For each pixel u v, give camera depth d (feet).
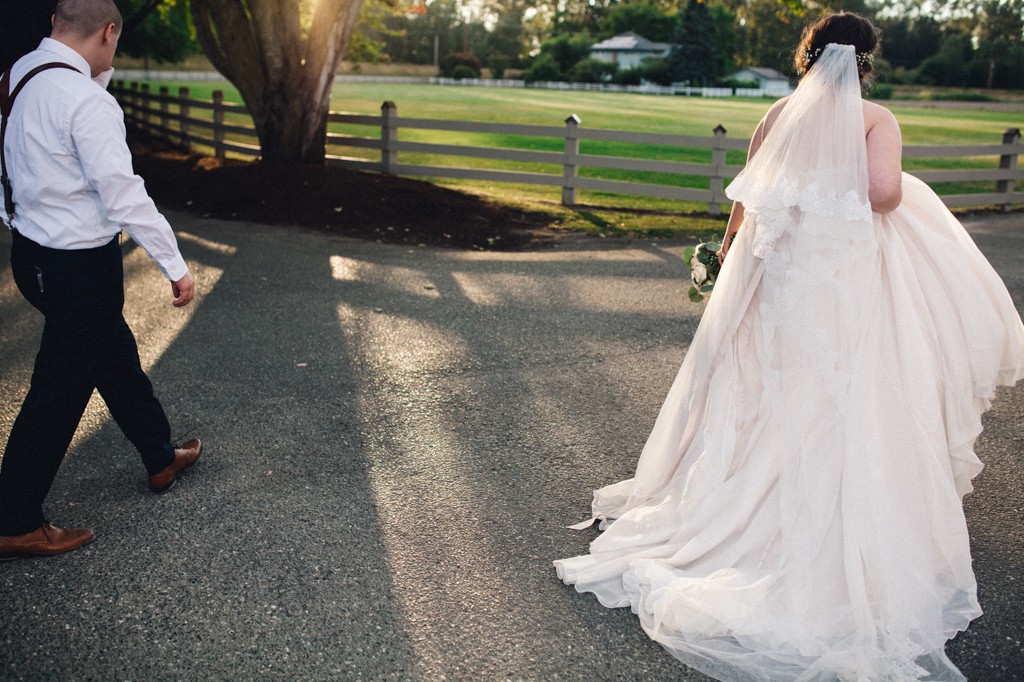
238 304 21.20
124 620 8.98
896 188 8.81
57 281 9.56
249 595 9.44
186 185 39.34
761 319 9.33
